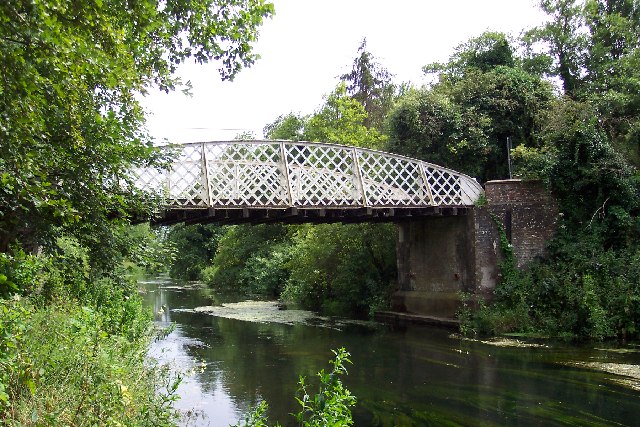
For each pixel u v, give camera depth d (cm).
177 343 1642
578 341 1575
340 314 2462
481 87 2370
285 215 1723
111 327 990
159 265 1006
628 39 2472
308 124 3656
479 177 2302
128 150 817
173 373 1141
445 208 1917
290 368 1301
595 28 2634
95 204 769
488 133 2336
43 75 545
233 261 4100
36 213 722
